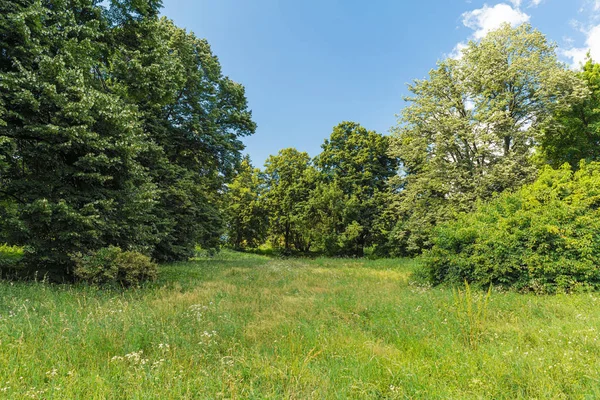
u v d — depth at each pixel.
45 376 3.34
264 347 4.59
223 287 9.67
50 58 8.54
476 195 18.53
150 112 16.22
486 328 5.38
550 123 18.84
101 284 8.76
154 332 4.89
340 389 3.30
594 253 8.82
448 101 21.88
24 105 8.50
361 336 5.15
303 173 39.69
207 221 21.52
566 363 3.70
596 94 19.53
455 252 11.09
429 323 5.79
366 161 34.09
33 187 8.86
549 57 19.45
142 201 10.52
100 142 9.11
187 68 18.91
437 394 3.16
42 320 4.87
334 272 15.74
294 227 39.09
